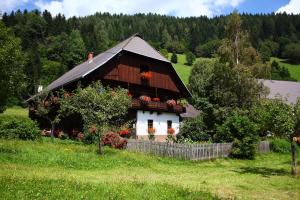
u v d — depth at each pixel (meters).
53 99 37.09
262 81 46.28
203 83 48.66
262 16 157.38
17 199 9.84
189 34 157.00
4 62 21.33
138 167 21.58
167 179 17.45
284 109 21.44
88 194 11.01
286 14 154.75
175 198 11.93
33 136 31.31
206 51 136.75
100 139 25.19
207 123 41.75
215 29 152.88
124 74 39.56
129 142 30.55
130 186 13.29
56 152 23.22
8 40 22.28
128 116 38.97
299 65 128.50
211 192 14.40
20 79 23.48
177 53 144.88
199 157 27.31
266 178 19.84
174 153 27.25
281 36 140.62
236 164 27.38
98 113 24.75
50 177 14.69
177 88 45.31
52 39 120.69
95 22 169.00
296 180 19.45
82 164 20.27
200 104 43.84
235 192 14.93
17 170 16.42
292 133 21.14
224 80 44.25
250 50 47.25
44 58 108.94
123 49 38.97
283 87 66.56
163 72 43.72
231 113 39.91
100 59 41.25
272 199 13.95
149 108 39.66
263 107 22.94
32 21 124.38
